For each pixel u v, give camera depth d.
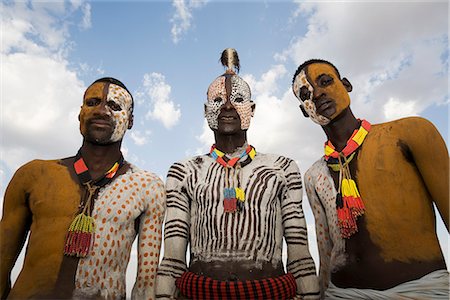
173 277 4.16
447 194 3.76
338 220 4.04
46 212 4.02
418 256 3.71
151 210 4.33
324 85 4.32
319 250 4.48
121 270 4.05
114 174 4.29
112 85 4.48
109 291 3.89
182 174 4.55
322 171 4.42
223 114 4.55
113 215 4.06
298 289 4.17
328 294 4.08
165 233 4.37
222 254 4.02
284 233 4.43
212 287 3.79
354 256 3.90
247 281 3.80
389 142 4.02
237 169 4.44
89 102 4.36
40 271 3.81
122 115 4.40
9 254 4.06
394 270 3.70
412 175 3.92
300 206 4.46
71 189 4.11
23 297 3.75
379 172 3.95
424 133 3.91
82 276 3.82
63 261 3.83
